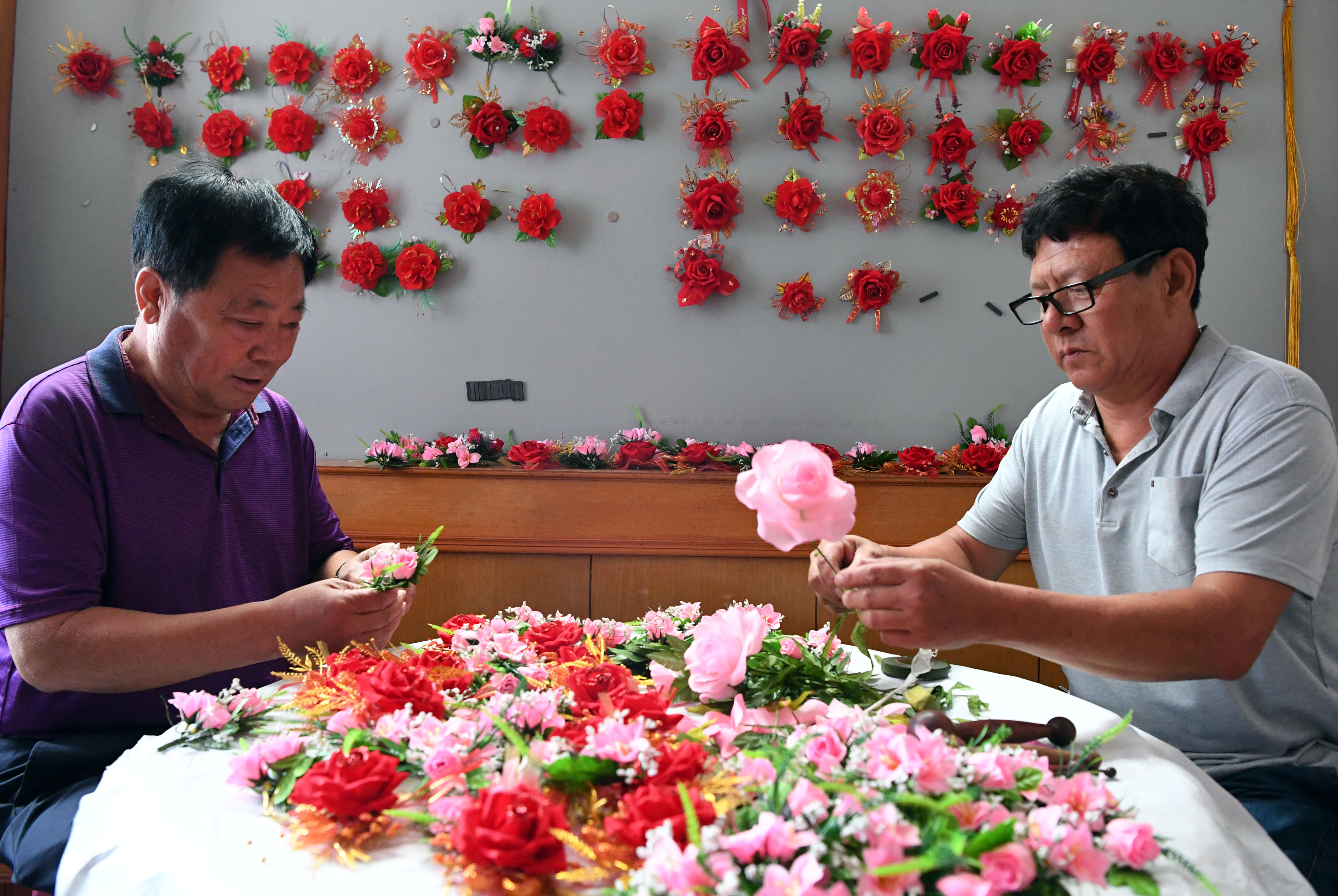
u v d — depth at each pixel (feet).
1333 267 8.78
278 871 2.24
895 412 8.82
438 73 8.70
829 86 8.82
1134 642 3.17
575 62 8.83
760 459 2.71
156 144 8.77
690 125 8.71
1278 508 3.50
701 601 7.92
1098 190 3.85
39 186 8.84
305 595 3.71
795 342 8.81
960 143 8.59
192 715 3.16
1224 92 8.74
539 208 8.57
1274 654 3.84
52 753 3.70
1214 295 8.76
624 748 2.41
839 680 3.37
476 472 7.97
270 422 4.91
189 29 8.94
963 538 4.92
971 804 2.13
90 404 4.14
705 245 8.71
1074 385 4.14
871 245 8.81
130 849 2.46
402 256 8.61
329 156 8.91
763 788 2.27
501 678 3.44
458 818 2.27
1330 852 3.45
